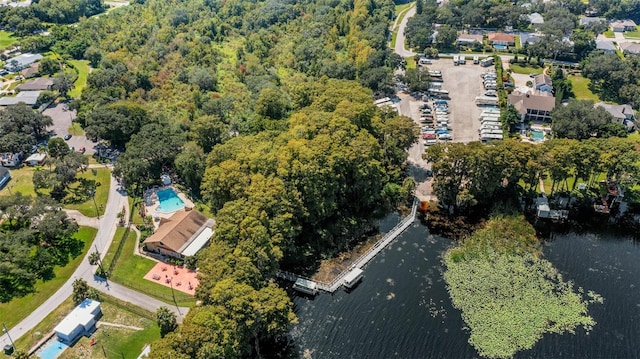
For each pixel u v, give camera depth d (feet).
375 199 613.52
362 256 533.55
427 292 488.44
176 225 537.24
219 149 588.50
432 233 567.59
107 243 543.39
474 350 428.56
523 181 636.48
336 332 448.24
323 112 650.84
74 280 496.23
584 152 584.81
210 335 370.94
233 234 467.11
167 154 640.58
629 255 530.27
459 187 613.52
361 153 587.68
